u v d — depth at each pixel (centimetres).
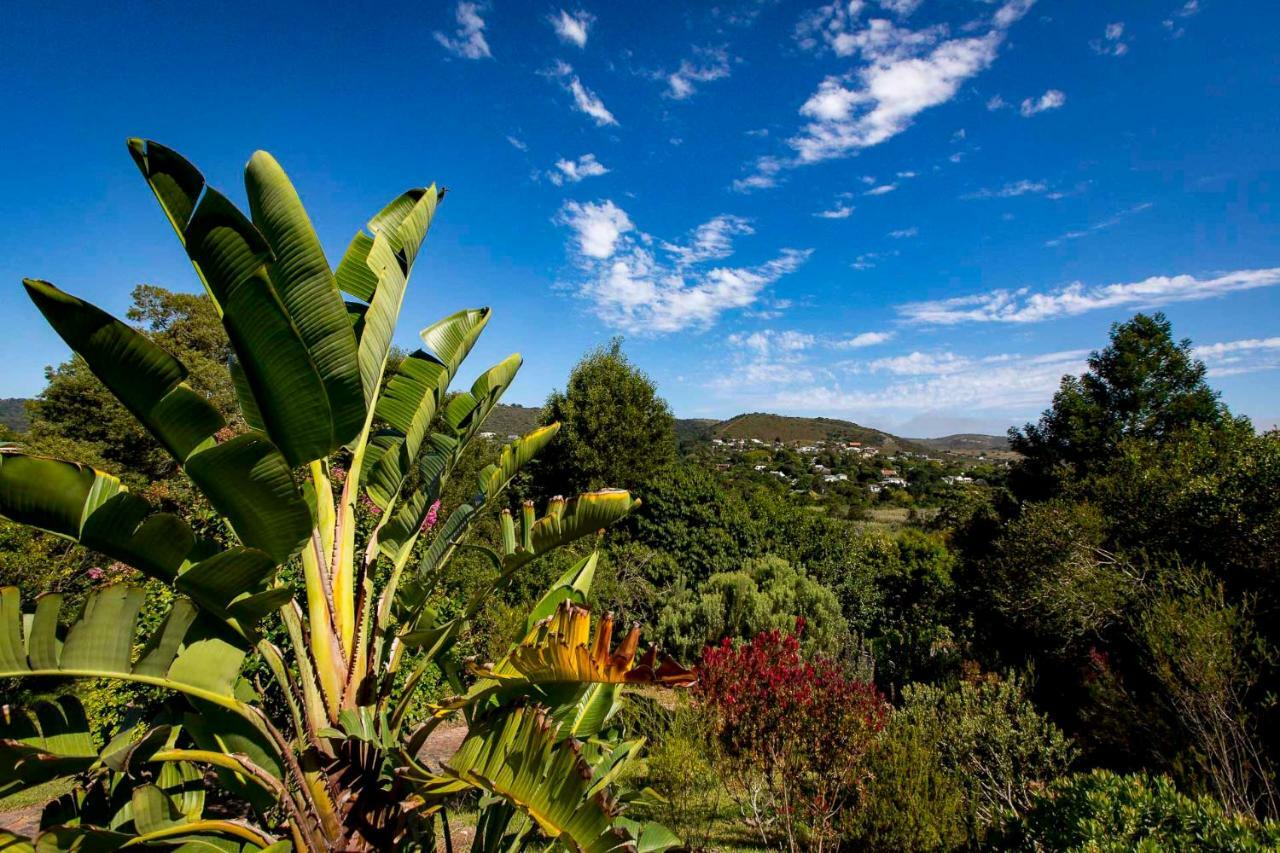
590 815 178
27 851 183
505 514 296
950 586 1377
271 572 209
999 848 428
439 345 326
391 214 307
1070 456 1575
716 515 1577
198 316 2503
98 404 2000
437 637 260
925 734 539
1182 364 1543
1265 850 310
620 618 1224
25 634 198
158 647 197
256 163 193
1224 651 524
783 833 551
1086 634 820
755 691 507
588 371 1961
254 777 223
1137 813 363
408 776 213
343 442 221
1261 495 741
